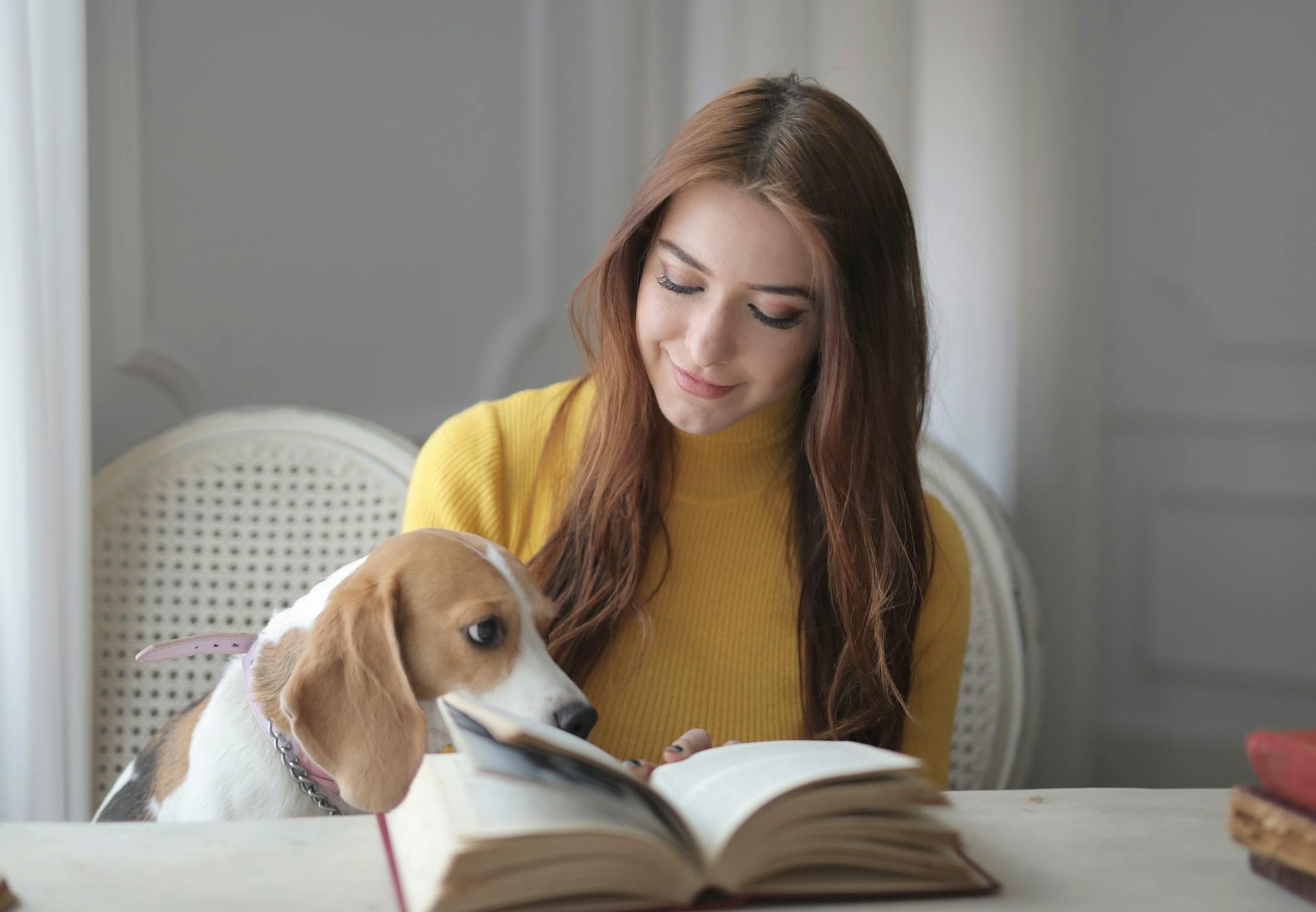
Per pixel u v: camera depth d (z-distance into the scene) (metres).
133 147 1.80
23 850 0.75
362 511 1.65
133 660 1.58
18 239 1.39
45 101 1.45
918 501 1.31
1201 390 2.23
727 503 1.34
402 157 2.03
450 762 0.74
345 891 0.70
